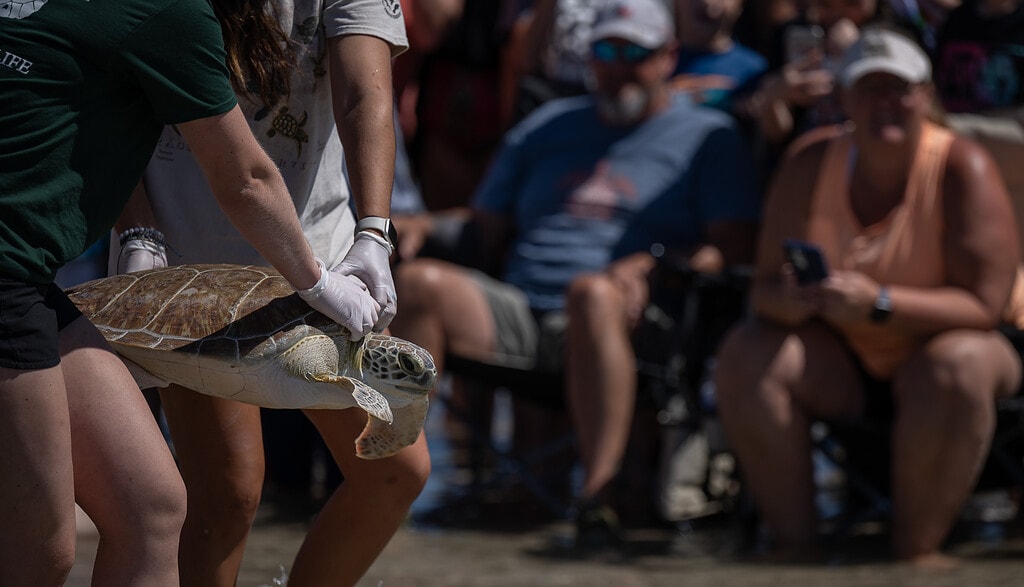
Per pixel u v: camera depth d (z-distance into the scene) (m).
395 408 8.78
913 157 16.94
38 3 7.50
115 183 7.95
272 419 20.94
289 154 9.85
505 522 18.84
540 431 21.03
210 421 9.89
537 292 19.77
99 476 7.89
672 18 22.86
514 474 19.12
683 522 18.84
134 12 7.57
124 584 7.90
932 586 14.73
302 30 9.59
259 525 18.20
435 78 23.42
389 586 14.62
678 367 18.50
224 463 9.98
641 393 18.81
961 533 18.16
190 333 8.29
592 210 19.88
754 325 17.36
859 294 16.41
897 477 16.48
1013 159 18.62
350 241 10.49
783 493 17.03
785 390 16.92
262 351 8.20
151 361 8.45
